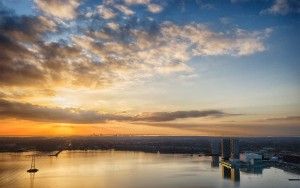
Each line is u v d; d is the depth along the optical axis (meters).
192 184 176.50
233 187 166.50
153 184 175.62
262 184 174.75
